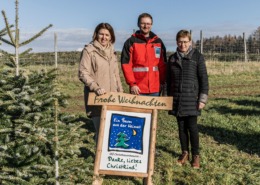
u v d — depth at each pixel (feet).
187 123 20.24
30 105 14.08
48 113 14.56
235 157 22.09
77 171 15.03
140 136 17.30
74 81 61.87
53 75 15.15
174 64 19.58
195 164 20.13
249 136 26.78
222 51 120.67
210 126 30.19
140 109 17.33
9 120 13.85
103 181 18.19
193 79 19.47
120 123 17.17
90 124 32.78
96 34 17.62
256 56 110.63
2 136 13.67
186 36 19.21
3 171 13.79
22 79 14.40
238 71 75.61
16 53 14.44
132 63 19.52
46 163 13.97
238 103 41.83
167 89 20.24
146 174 17.08
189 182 17.97
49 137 14.12
